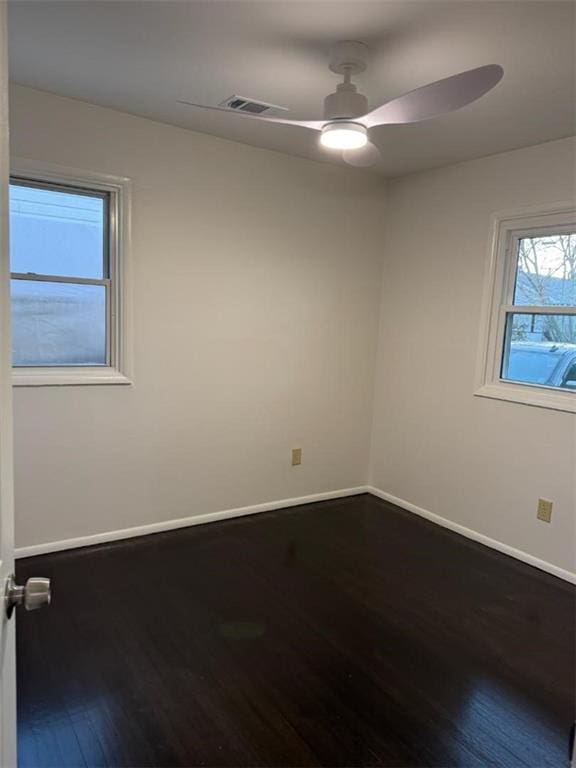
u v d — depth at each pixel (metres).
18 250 2.84
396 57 2.12
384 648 2.32
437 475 3.72
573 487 2.96
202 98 2.67
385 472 4.14
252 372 3.61
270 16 1.88
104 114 2.87
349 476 4.20
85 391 3.04
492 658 2.28
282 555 3.16
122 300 3.08
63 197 2.92
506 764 1.75
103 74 2.44
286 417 3.81
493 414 3.34
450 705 2.00
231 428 3.59
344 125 2.12
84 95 2.71
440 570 3.04
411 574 2.99
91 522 3.16
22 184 2.80
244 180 3.38
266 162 3.45
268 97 2.59
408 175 3.82
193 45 2.12
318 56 2.17
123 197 2.99
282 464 3.85
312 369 3.87
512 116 2.66
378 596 2.74
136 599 2.62
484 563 3.15
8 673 0.96
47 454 2.98
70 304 3.01
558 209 2.98
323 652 2.27
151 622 2.43
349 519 3.74
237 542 3.31
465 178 3.44
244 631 2.39
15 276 2.84
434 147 3.17
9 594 0.93
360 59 2.08
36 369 2.93
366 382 4.16
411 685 2.10
